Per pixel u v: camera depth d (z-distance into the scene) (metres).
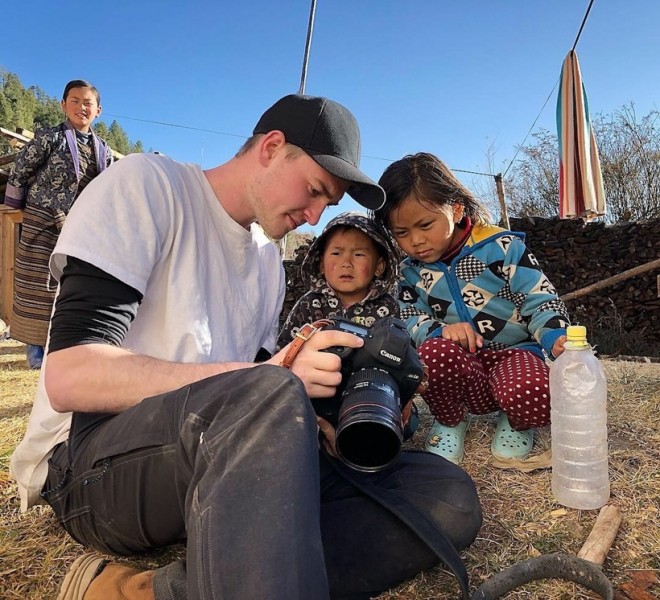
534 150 12.78
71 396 1.03
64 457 1.17
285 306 7.77
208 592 0.73
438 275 2.12
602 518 1.42
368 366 1.22
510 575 1.19
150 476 0.98
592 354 1.62
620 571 1.24
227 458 0.82
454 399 1.89
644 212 11.47
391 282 2.09
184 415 0.92
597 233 7.35
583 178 5.02
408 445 2.07
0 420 2.56
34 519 1.55
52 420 1.27
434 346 1.84
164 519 1.03
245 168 1.39
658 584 1.18
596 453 1.53
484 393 1.99
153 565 1.29
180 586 0.97
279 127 1.35
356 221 1.97
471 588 1.21
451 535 1.23
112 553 1.23
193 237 1.33
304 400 0.87
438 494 1.26
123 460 1.01
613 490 1.61
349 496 1.26
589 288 5.12
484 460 1.89
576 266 7.30
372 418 1.00
